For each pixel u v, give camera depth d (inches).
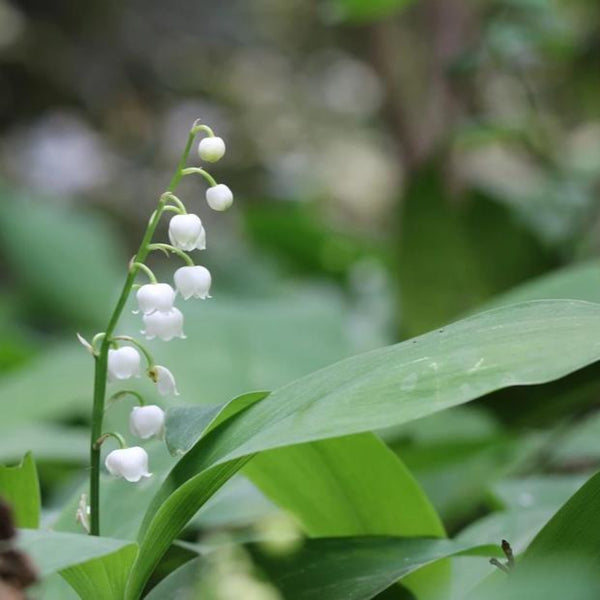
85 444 41.4
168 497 21.0
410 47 72.1
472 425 34.9
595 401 32.2
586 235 48.9
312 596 22.0
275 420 20.8
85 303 78.3
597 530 21.1
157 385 21.8
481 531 26.0
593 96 59.0
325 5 47.2
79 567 21.3
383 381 20.2
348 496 23.8
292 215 78.2
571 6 58.4
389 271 67.9
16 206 80.7
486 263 46.8
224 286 78.7
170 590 22.5
